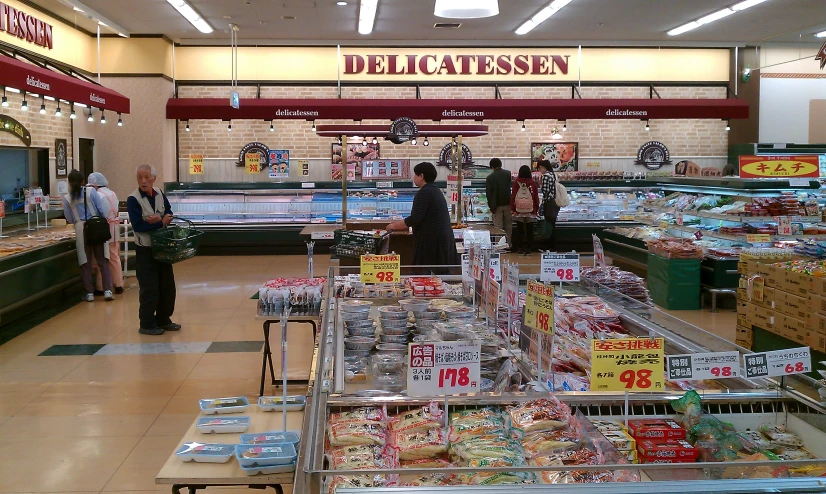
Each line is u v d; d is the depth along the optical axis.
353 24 12.40
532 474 2.24
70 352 7.03
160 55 13.35
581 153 15.12
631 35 13.78
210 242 13.70
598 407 2.81
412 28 12.89
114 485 4.16
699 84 15.09
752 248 8.68
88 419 5.24
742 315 6.46
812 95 14.96
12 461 4.50
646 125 15.12
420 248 6.95
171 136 14.16
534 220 13.03
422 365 2.49
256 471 2.88
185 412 5.39
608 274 5.31
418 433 2.54
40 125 11.23
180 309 8.98
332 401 2.75
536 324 3.14
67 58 12.02
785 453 2.56
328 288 4.84
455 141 11.07
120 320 8.38
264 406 3.67
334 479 2.21
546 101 13.71
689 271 8.90
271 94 14.52
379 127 9.29
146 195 7.57
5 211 10.19
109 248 9.81
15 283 7.86
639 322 3.95
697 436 2.59
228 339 7.54
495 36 13.80
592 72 14.95
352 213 13.69
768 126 14.98
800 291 5.49
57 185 11.69
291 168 14.78
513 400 2.78
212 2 10.66
